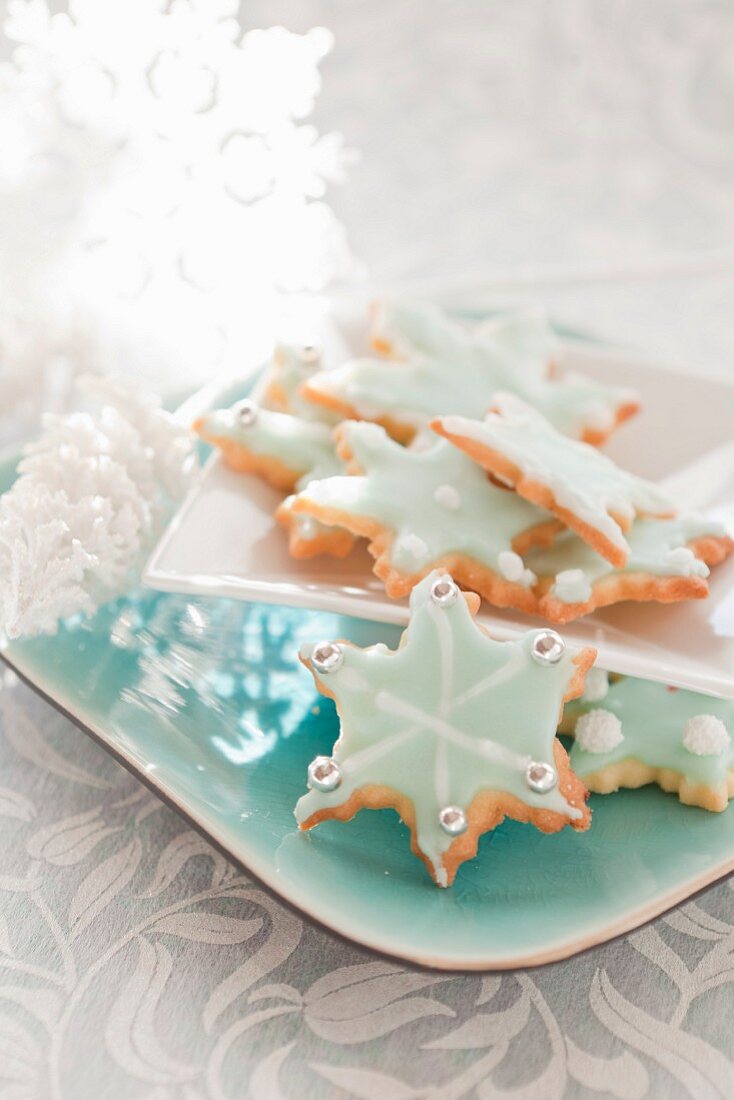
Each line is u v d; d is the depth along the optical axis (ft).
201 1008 1.23
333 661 1.29
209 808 1.28
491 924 1.21
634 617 1.42
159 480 1.56
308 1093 1.18
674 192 2.27
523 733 1.28
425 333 1.61
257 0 2.34
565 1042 1.21
